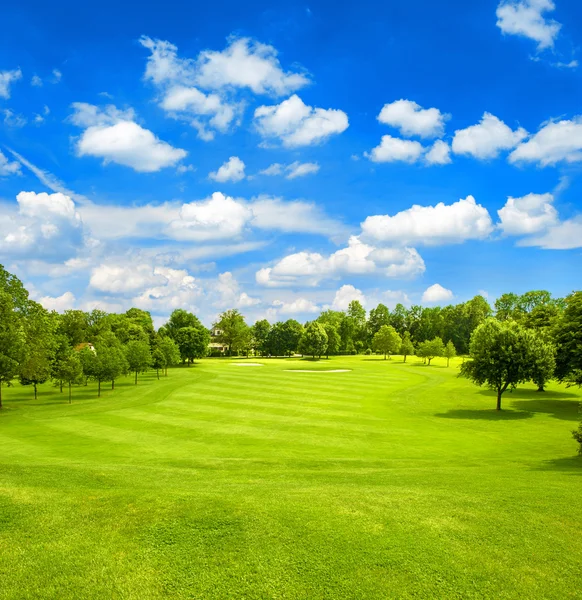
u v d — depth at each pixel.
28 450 28.58
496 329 47.91
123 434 33.66
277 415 41.94
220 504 13.47
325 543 11.15
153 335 118.19
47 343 55.38
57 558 10.59
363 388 64.56
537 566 10.30
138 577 9.91
